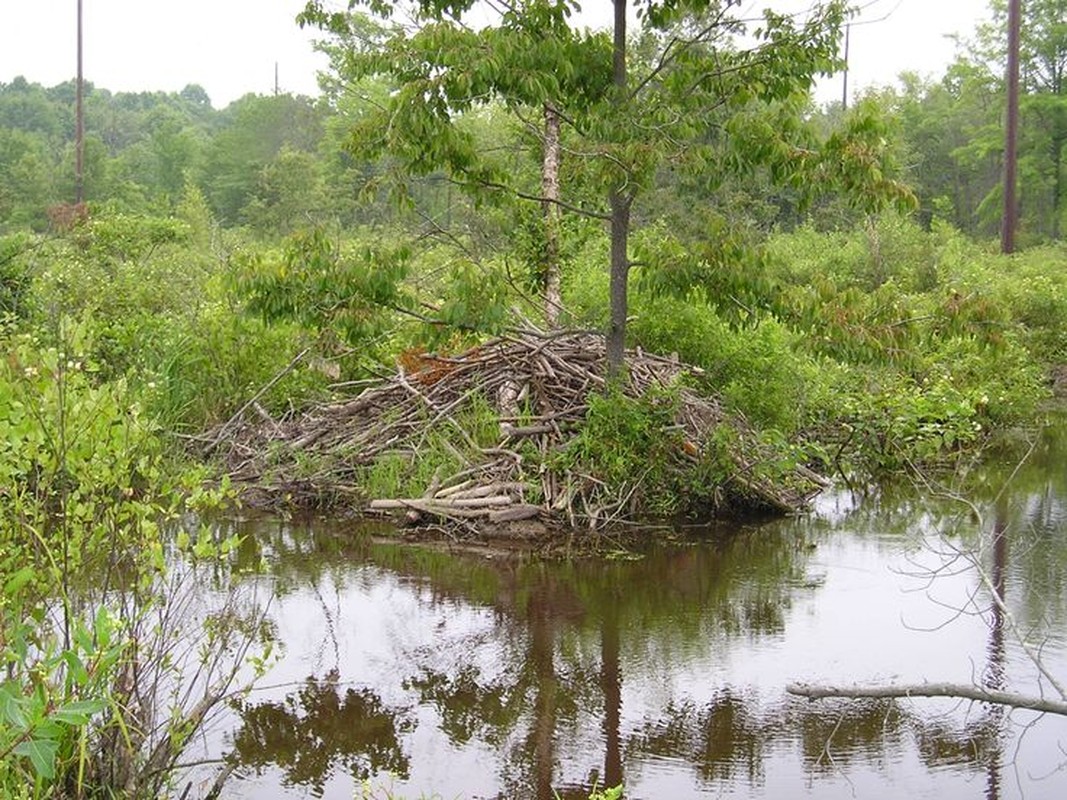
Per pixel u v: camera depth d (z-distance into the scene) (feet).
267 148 181.98
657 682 19.15
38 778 11.61
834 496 34.45
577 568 26.00
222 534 28.14
